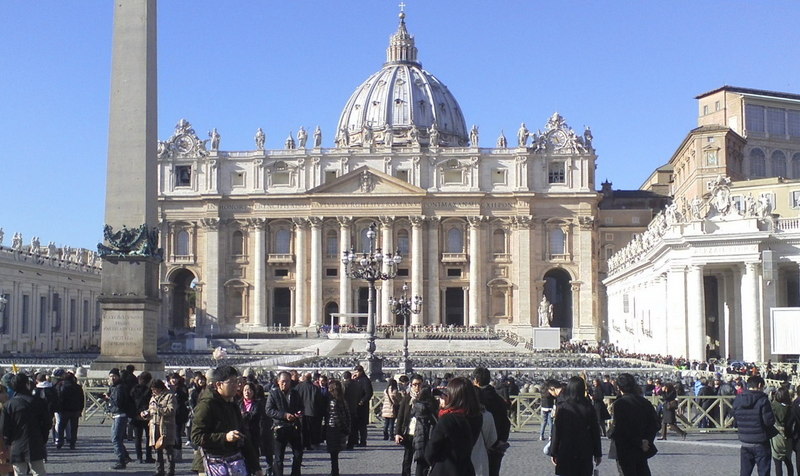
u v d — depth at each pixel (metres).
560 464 14.16
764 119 110.94
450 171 127.75
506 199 126.62
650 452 14.64
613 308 105.06
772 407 18.20
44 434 17.06
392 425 28.27
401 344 99.31
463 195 125.75
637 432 14.57
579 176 127.25
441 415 12.29
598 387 25.94
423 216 125.88
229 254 128.62
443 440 12.06
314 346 96.94
